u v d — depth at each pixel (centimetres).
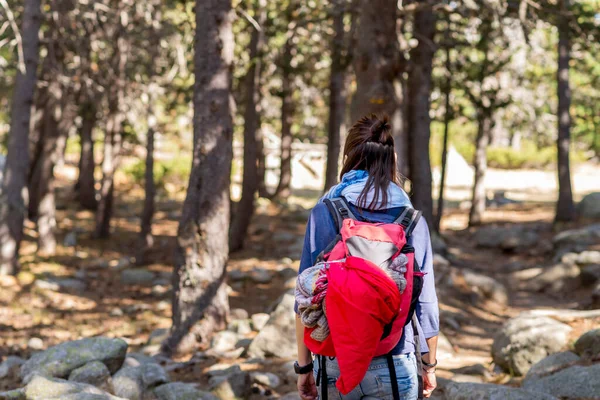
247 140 1994
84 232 2409
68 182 3659
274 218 2608
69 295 1537
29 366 694
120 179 3769
